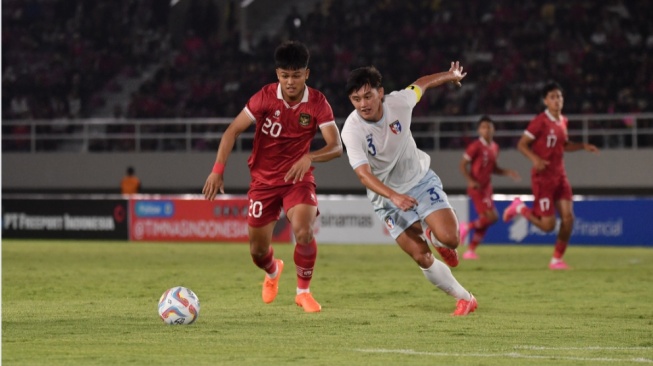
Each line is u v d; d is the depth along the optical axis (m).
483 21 92.50
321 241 66.56
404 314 27.31
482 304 30.77
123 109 96.38
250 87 93.75
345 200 66.06
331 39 95.69
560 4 91.06
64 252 58.09
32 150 89.31
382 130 24.58
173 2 102.12
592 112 82.56
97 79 98.88
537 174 44.03
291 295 33.03
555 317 26.91
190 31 100.88
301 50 24.56
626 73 84.56
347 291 34.88
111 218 70.44
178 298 24.58
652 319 26.55
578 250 58.81
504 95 85.62
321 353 19.62
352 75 23.67
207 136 85.12
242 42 100.25
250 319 25.94
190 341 21.53
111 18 102.75
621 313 28.20
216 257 53.91
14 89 98.50
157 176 86.94
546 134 43.03
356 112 24.75
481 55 90.56
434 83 26.20
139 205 69.88
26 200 72.50
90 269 45.69
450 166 80.88
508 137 83.00
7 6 104.69
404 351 19.97
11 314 27.27
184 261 50.94
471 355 19.42
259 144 26.20
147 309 28.69
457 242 25.05
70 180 88.62
